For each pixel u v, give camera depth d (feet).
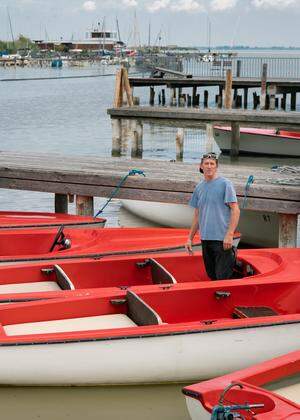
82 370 23.02
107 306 25.62
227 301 26.96
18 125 110.73
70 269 29.22
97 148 87.61
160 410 22.79
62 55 455.63
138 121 80.89
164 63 190.90
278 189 38.22
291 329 24.52
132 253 33.53
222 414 17.21
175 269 30.53
